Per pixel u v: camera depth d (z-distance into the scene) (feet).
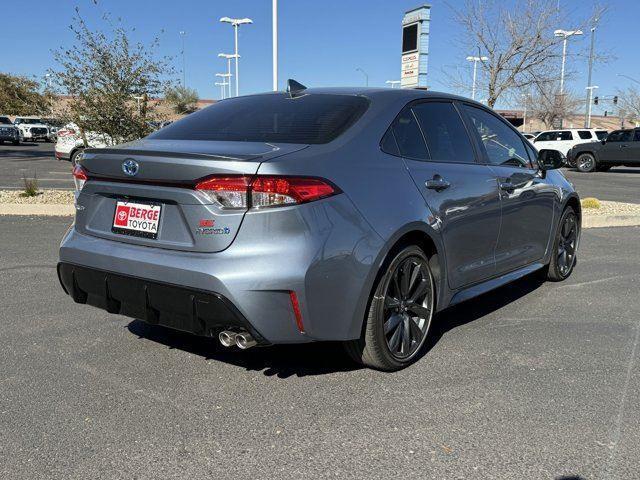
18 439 9.15
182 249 10.14
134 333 13.79
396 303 11.51
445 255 12.62
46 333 13.70
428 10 42.11
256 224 9.61
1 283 17.72
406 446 9.05
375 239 10.58
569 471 8.43
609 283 18.97
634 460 8.73
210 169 9.72
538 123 176.55
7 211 30.25
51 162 73.92
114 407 10.21
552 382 11.38
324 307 10.02
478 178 13.69
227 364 12.11
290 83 13.71
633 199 44.73
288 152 10.21
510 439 9.27
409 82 44.06
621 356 12.76
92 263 11.14
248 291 9.53
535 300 17.08
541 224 17.01
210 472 8.36
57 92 34.65
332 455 8.80
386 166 11.40
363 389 11.02
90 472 8.33
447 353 12.87
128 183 10.81
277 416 9.97
